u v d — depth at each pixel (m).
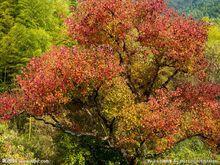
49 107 16.11
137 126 16.05
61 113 17.30
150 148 18.12
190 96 18.94
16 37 25.06
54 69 15.80
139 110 16.38
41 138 19.69
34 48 25.02
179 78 21.28
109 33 17.59
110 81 16.23
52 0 29.77
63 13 30.50
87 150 18.05
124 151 17.59
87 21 17.62
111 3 17.12
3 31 26.44
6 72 26.39
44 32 25.34
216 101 18.77
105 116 17.98
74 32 17.78
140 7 18.42
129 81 18.78
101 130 18.69
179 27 17.48
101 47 17.22
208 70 26.91
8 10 26.19
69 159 17.78
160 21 17.80
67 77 15.51
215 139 17.17
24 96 16.20
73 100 17.36
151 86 19.12
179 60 17.94
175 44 17.25
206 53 27.91
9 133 19.17
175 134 17.23
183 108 18.80
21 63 25.19
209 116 17.25
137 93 18.80
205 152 21.70
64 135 18.61
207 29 18.05
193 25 17.83
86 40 17.81
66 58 15.88
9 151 17.25
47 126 20.62
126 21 17.39
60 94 15.43
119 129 17.73
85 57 15.95
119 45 18.20
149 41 17.69
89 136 18.41
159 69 18.97
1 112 16.72
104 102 17.58
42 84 15.53
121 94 17.28
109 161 18.14
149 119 15.52
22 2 25.78
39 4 26.33
